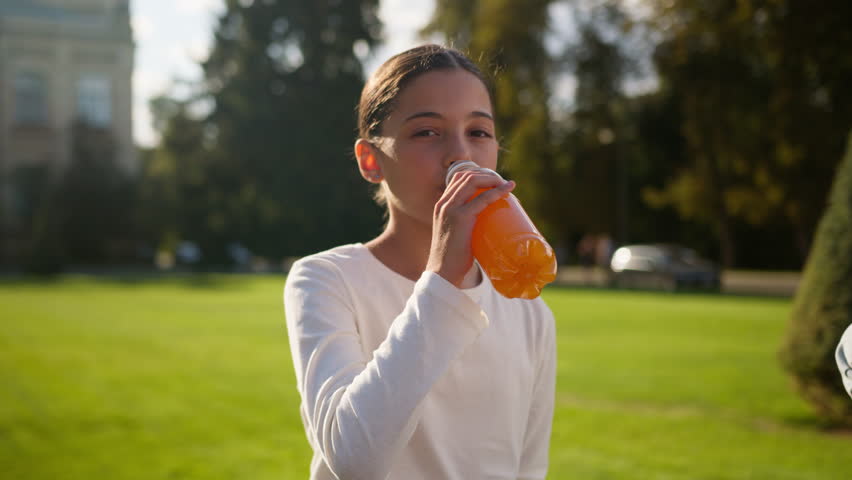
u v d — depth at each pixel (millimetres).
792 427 5566
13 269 40031
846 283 5430
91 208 41562
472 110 1354
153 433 5449
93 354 9375
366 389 1137
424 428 1375
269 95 41938
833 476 4367
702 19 23359
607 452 4871
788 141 25328
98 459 4762
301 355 1312
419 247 1465
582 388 7000
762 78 26109
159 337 11102
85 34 47156
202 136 44688
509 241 1136
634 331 11523
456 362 1412
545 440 1633
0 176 43000
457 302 1146
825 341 5473
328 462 1169
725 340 10492
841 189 5617
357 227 41344
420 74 1352
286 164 41219
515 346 1501
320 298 1369
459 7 33156
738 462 4637
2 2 46531
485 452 1433
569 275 33281
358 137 1514
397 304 1430
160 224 43281
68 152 46406
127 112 48000
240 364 8586
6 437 5336
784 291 22250
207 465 4645
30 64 46375
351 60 42625
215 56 43719
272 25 42375
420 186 1354
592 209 36062
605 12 31859
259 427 5625
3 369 8242
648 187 39781
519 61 30734
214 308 16219
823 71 22141
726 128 28594
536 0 30375
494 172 1231
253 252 43344
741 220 38219
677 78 26734
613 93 33156
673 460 4684
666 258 24250
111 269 40500
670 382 7273
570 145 34094
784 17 21172
